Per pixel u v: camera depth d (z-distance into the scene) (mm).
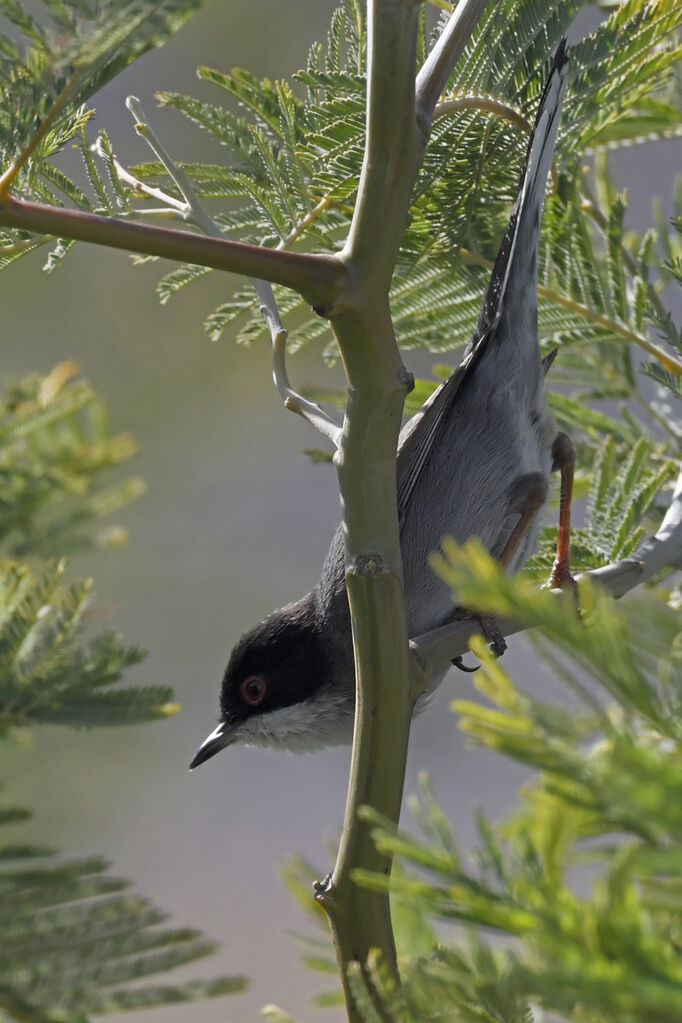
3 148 3875
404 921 4043
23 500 4738
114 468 5324
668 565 6266
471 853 2613
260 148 6531
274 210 6586
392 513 4336
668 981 1940
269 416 15312
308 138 6219
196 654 14547
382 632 4285
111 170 6246
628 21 6242
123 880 3293
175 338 14820
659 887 2074
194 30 13539
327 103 6098
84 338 14602
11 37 3674
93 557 14172
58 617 3775
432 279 7707
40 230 3828
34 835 12000
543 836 2449
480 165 6777
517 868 2490
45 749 12688
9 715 3633
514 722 2152
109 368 14758
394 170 4020
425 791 2828
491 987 2643
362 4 6613
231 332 14805
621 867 2141
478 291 7984
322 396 8070
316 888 4141
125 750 13805
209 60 13602
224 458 15273
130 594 14422
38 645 3705
